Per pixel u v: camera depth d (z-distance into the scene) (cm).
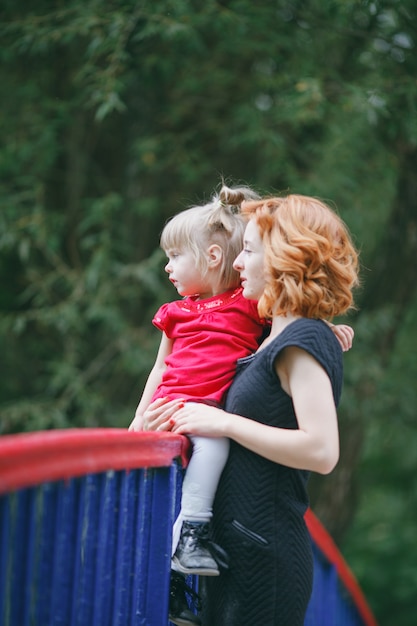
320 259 217
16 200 649
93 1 580
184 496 226
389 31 608
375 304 678
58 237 673
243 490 222
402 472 1125
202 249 248
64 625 169
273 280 220
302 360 213
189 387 234
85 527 182
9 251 704
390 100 567
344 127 651
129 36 590
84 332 716
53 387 666
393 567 1011
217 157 784
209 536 226
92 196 792
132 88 730
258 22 607
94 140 775
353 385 656
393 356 710
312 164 705
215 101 752
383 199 723
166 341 259
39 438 148
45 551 160
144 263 635
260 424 217
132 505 208
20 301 761
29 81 686
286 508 223
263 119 669
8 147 670
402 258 673
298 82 588
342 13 594
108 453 182
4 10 633
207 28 669
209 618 232
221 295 249
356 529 1069
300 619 225
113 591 198
